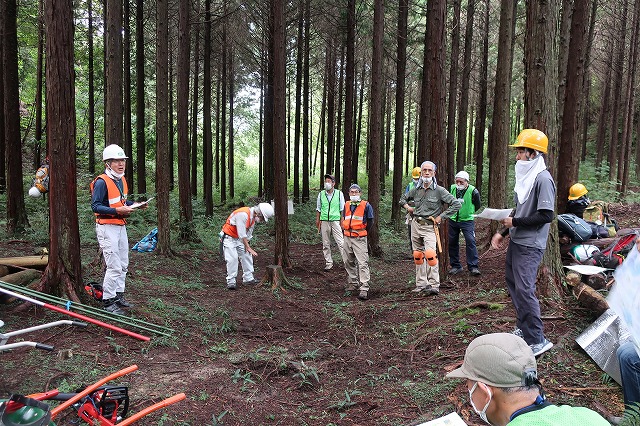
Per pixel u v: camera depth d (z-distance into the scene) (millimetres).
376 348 5531
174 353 5148
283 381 4617
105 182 5938
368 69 24156
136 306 6336
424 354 5078
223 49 20453
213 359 5098
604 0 17781
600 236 6301
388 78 21219
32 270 6602
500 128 10805
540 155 4195
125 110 18156
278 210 10227
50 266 5773
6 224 10820
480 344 1785
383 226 16719
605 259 5543
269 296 8227
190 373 4617
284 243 10289
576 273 5219
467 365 1795
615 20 18578
